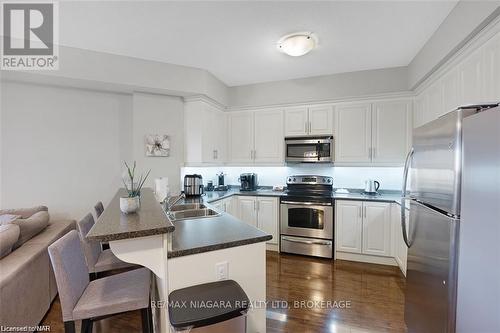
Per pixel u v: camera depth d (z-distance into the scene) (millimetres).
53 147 3096
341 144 3523
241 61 3025
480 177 1020
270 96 3811
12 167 2949
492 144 941
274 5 1920
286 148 3754
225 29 2275
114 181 3359
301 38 2359
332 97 3488
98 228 1227
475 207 1054
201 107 3395
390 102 3277
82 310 1325
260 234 1594
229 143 4105
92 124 3244
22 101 2953
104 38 2463
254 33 2344
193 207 2732
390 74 3217
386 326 1972
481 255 1011
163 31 2314
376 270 2988
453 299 1229
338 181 3859
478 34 1673
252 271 1535
